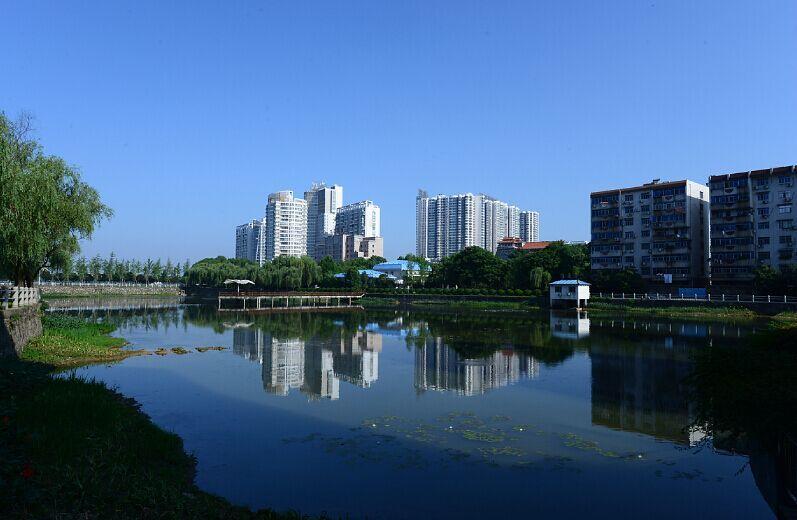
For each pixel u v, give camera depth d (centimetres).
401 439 1922
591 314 7781
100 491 1108
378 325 6356
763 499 1420
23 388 1989
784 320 6244
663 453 1784
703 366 1461
